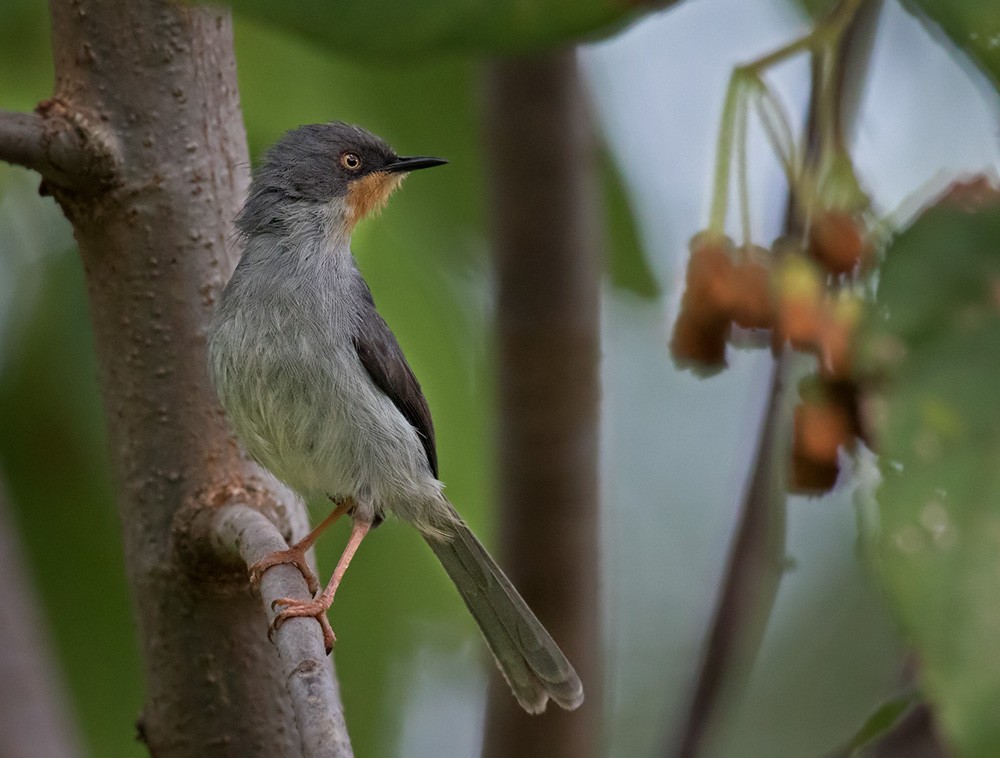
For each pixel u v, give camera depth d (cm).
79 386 978
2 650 827
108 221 779
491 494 1027
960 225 386
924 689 333
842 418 516
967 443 357
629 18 386
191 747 779
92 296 800
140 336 789
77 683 986
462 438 1060
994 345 369
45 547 977
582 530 993
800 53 571
